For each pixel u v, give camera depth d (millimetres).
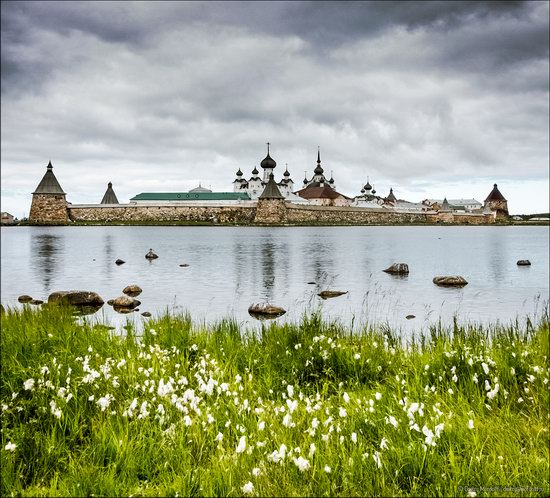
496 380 7199
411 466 4859
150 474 5129
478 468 4824
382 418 5898
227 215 171750
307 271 43406
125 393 7059
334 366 8539
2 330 11484
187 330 11320
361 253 62938
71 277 40375
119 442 5402
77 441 5918
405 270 41969
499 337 11164
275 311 23172
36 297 30078
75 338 10305
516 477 4645
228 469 4820
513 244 84312
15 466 5203
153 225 162250
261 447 5320
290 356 8898
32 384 6770
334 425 5883
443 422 5719
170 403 6582
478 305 25953
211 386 6781
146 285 35094
